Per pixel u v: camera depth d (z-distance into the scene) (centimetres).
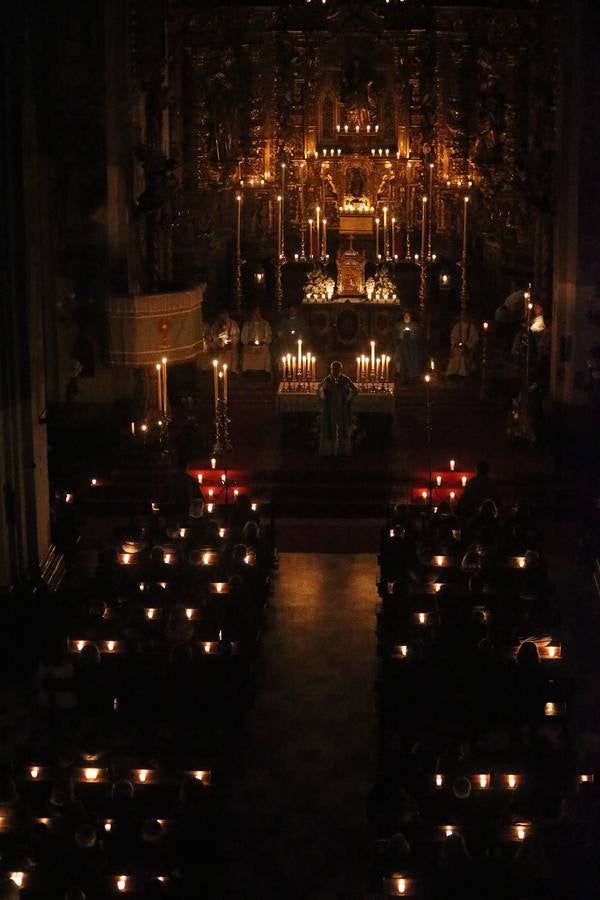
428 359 3872
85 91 3388
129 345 3275
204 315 4191
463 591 2278
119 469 3338
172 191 3575
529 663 1984
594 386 3300
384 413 3438
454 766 1769
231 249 4347
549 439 3481
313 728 2261
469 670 2039
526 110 4106
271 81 4250
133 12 3450
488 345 4119
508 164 4134
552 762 1780
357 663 2498
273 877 1839
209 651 2141
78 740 1880
